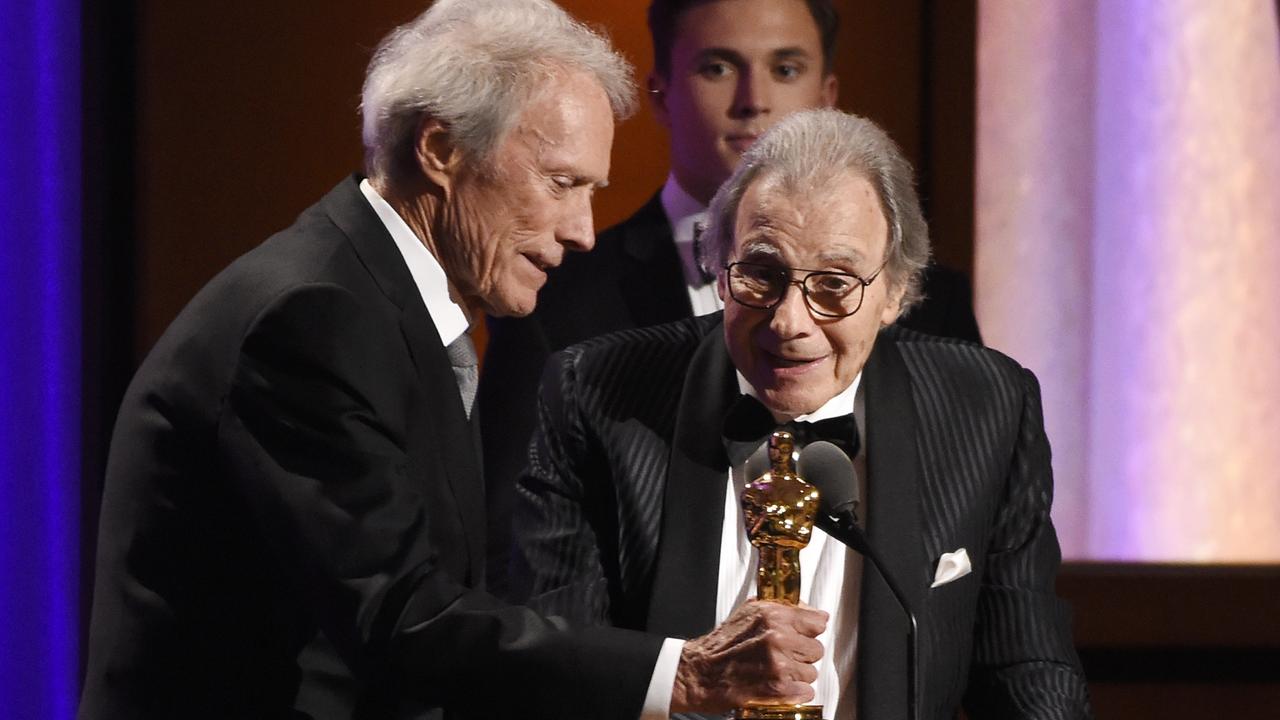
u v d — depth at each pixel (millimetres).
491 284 6324
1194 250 13102
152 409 5938
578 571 6598
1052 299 13070
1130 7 13078
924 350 6996
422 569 5742
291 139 12516
